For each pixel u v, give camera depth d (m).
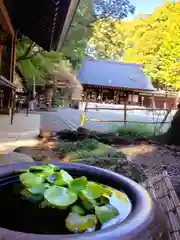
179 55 20.95
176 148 4.90
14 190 0.78
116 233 0.55
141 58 25.20
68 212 0.68
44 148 3.35
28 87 15.01
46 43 6.20
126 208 0.71
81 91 21.64
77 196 0.71
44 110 13.62
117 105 20.69
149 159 4.02
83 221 0.64
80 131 5.70
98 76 22.17
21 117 7.71
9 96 7.55
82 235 0.54
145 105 22.77
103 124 8.69
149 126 8.09
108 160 2.91
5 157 2.18
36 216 0.68
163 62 22.53
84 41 18.62
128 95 22.77
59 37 4.46
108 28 25.86
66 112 13.45
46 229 0.63
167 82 21.44
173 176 3.02
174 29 21.45
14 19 6.43
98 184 0.81
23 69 12.91
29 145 3.62
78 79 21.58
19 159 2.17
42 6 3.79
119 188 0.85
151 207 0.69
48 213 0.68
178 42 21.05
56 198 0.70
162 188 1.78
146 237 0.57
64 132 5.34
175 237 1.17
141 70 23.80
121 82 22.12
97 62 23.81
